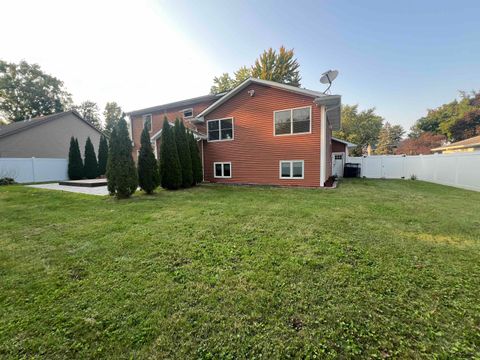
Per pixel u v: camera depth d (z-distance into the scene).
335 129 15.52
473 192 7.95
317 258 2.73
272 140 10.48
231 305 1.91
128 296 2.04
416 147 28.89
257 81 10.37
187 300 1.98
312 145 9.65
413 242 3.23
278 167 10.44
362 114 32.81
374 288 2.13
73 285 2.23
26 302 1.97
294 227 3.90
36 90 26.08
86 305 1.93
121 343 1.54
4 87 24.25
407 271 2.44
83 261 2.74
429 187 9.50
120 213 5.07
